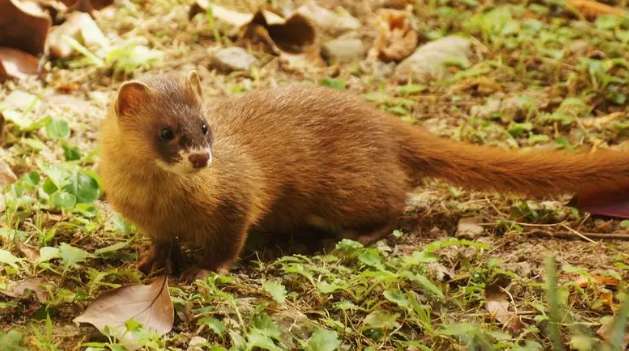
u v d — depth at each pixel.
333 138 10.41
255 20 14.74
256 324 8.31
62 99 12.95
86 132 12.22
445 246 9.62
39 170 11.20
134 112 8.91
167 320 8.34
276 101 10.45
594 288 9.13
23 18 13.33
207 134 8.94
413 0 16.14
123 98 8.90
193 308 8.70
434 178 11.01
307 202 10.37
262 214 10.11
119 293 8.52
